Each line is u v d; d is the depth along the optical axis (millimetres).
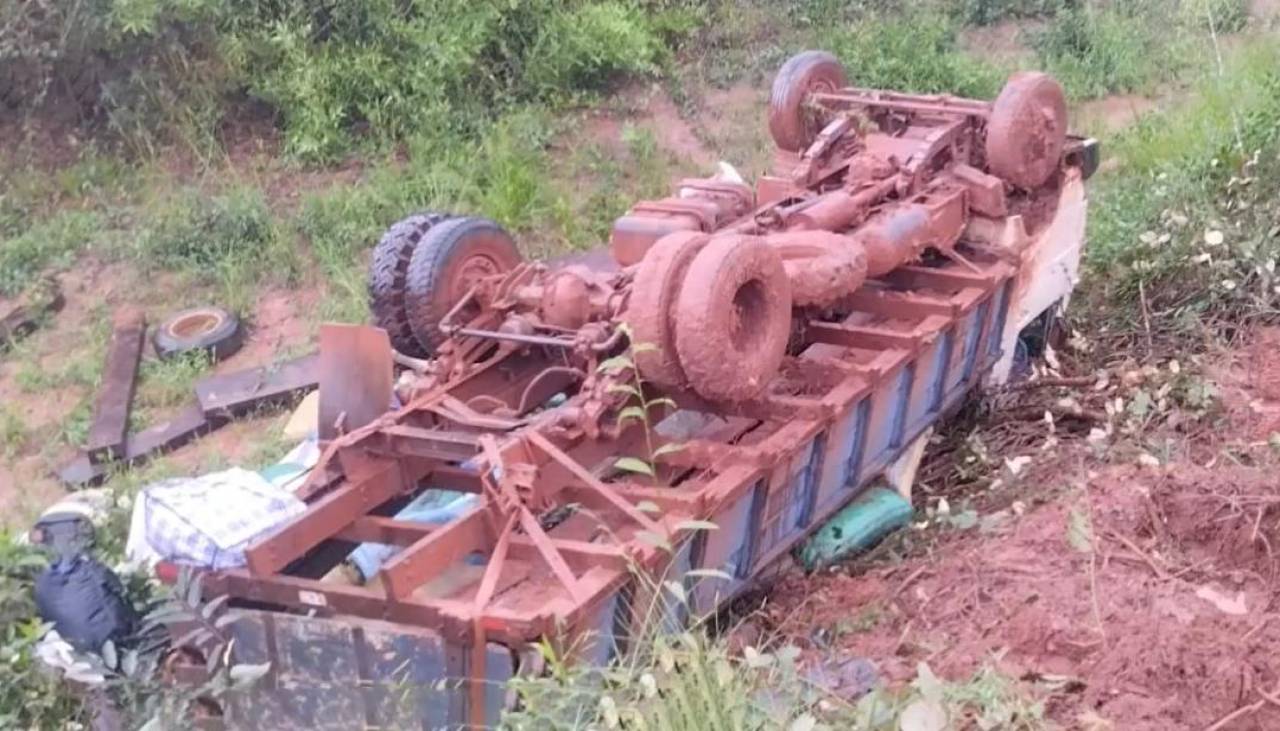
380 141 12312
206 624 4746
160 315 10273
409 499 5863
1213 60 13711
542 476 5309
